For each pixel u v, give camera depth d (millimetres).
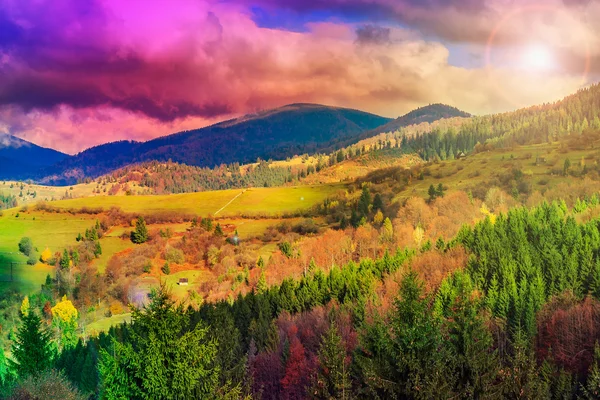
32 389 50812
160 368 29281
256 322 116375
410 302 39906
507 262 125812
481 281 122250
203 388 30812
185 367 29609
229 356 56594
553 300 101312
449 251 151125
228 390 33406
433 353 37625
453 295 86750
